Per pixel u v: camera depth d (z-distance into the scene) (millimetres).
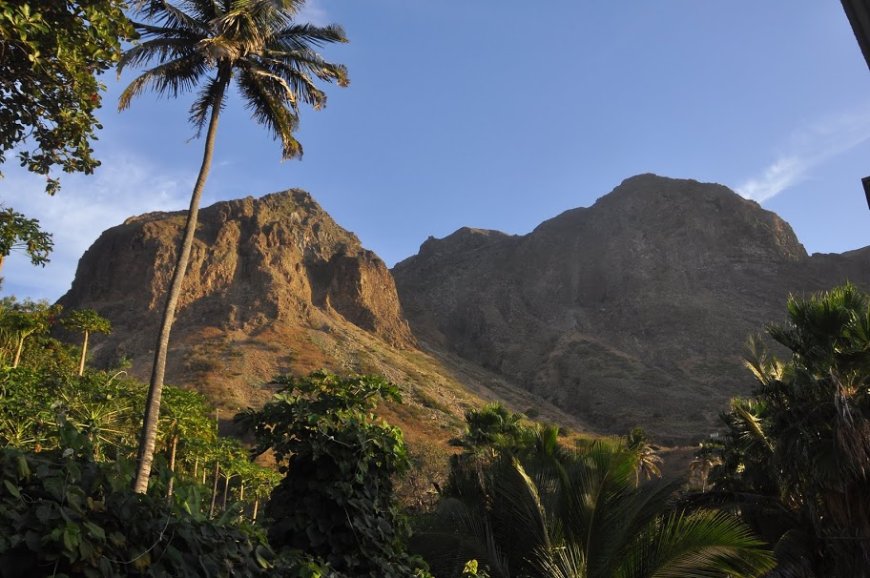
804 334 14188
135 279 156875
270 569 3781
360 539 5793
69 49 6211
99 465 2932
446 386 154500
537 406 179000
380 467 6422
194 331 139125
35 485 2631
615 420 175500
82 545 2457
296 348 138750
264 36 15664
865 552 12367
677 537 10383
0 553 2303
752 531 15141
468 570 7152
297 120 16469
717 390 182875
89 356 52406
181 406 34000
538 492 11008
